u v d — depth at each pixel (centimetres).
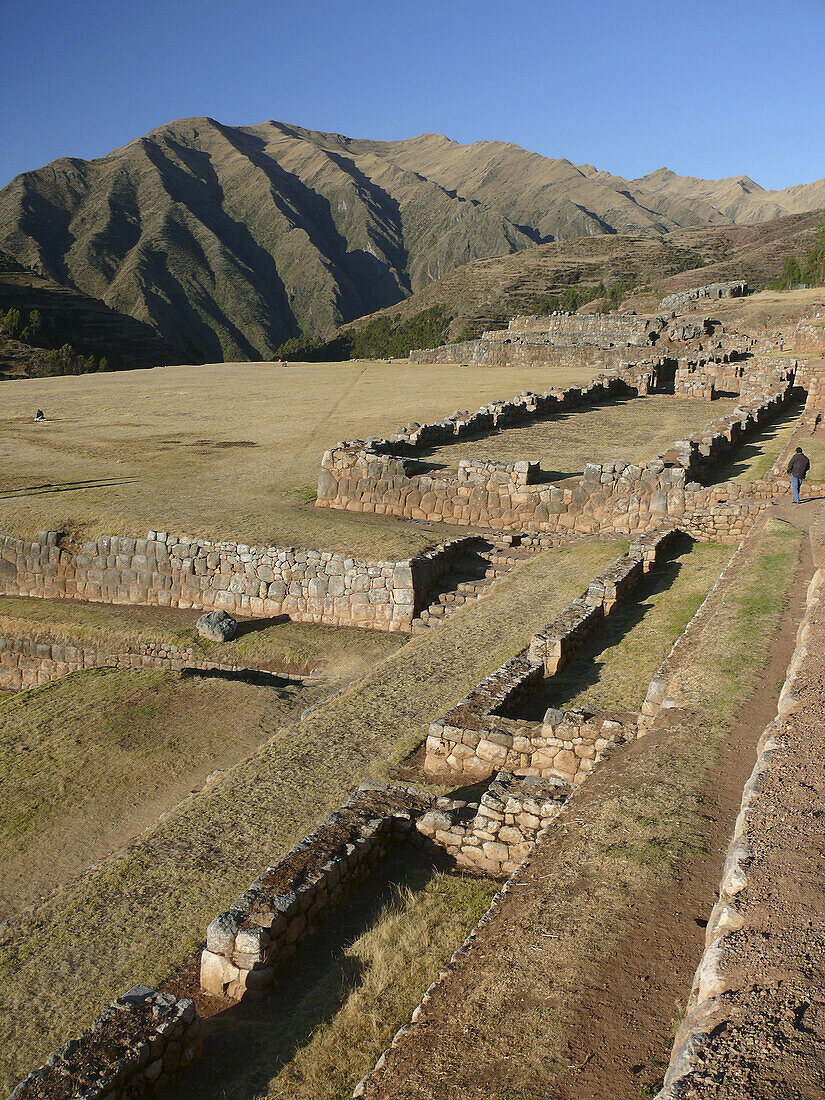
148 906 946
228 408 5016
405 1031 530
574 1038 493
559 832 730
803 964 441
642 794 763
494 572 2208
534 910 619
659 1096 379
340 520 2608
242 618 2284
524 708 1230
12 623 2342
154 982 817
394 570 2089
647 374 4600
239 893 955
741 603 1318
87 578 2523
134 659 2142
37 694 1806
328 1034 642
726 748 841
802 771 633
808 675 812
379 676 1556
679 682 1036
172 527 2555
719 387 4622
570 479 2594
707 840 679
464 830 877
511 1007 526
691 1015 434
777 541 1698
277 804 1133
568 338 6825
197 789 1334
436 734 1115
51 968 860
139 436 4212
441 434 3400
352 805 931
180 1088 606
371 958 732
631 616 1598
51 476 3344
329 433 4031
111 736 1574
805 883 505
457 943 738
